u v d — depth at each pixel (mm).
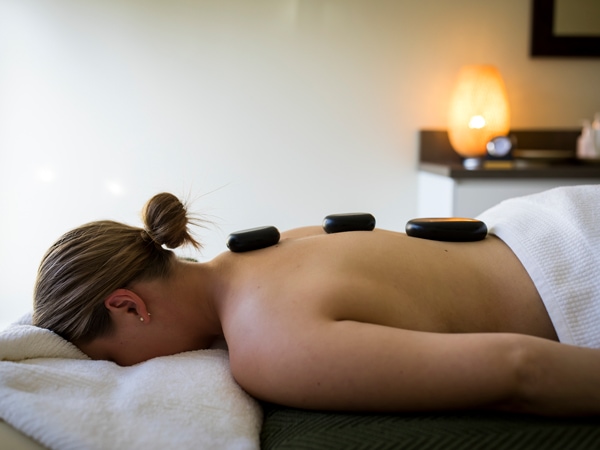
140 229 1031
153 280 996
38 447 742
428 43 2557
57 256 989
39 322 991
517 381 723
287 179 2570
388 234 1021
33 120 2463
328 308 830
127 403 794
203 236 2537
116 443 735
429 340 762
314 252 947
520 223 1036
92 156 2492
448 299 930
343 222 1083
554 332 948
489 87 2389
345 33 2520
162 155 2510
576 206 1012
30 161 2482
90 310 961
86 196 2508
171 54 2471
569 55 2600
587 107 2668
